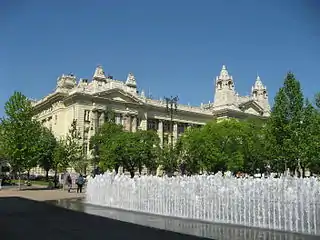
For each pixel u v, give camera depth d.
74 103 97.12
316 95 54.62
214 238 14.02
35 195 40.44
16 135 54.78
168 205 24.34
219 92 124.62
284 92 53.34
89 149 85.44
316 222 17.64
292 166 57.72
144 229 15.91
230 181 21.19
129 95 104.12
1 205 28.16
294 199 18.31
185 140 75.38
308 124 52.00
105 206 28.05
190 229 16.41
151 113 110.75
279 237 14.55
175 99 73.12
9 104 55.72
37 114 119.44
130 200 27.61
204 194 22.20
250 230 16.38
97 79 102.06
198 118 119.88
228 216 20.80
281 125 52.81
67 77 110.62
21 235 14.10
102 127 82.81
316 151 50.34
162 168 79.31
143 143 74.56
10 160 57.84
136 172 89.62
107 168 72.75
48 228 15.98
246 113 122.38
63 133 101.31
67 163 67.19
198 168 75.44
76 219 19.42
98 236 13.87
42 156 71.69
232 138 71.75
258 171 74.44
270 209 19.03
